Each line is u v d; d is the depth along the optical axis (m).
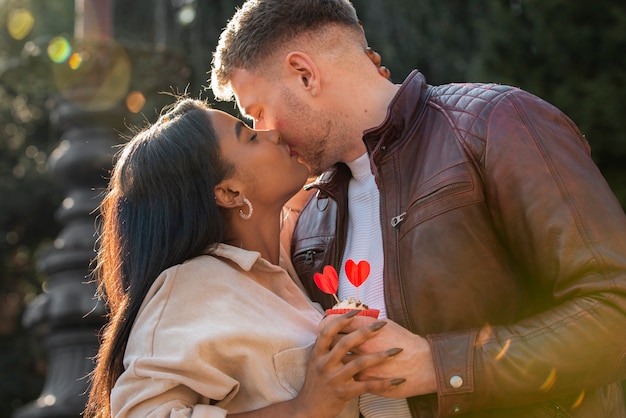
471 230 2.49
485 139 2.51
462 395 2.31
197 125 2.65
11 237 17.61
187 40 8.23
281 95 2.83
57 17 13.55
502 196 2.46
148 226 2.59
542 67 7.73
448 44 8.63
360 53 2.86
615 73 7.45
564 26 7.59
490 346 2.32
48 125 17.12
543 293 2.50
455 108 2.62
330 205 2.96
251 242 2.71
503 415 2.44
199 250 2.60
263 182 2.67
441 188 2.53
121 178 2.67
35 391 16.56
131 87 6.70
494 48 7.82
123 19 8.04
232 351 2.43
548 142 2.48
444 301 2.46
